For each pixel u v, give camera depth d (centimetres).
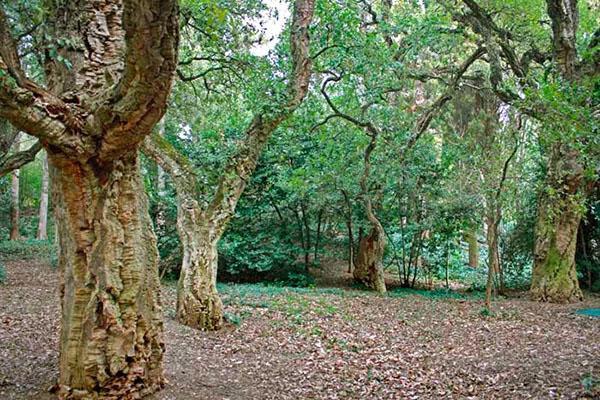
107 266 393
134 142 358
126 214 405
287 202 1409
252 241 1445
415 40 1110
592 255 1422
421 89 1864
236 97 1017
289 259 1475
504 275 1505
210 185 1230
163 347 450
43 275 1310
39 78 745
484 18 1207
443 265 1518
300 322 857
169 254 1413
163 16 266
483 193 1056
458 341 762
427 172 1363
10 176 2100
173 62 298
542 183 1227
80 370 388
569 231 1206
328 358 652
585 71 1085
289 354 667
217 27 697
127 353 402
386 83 1033
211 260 788
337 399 493
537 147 1218
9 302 884
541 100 539
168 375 499
